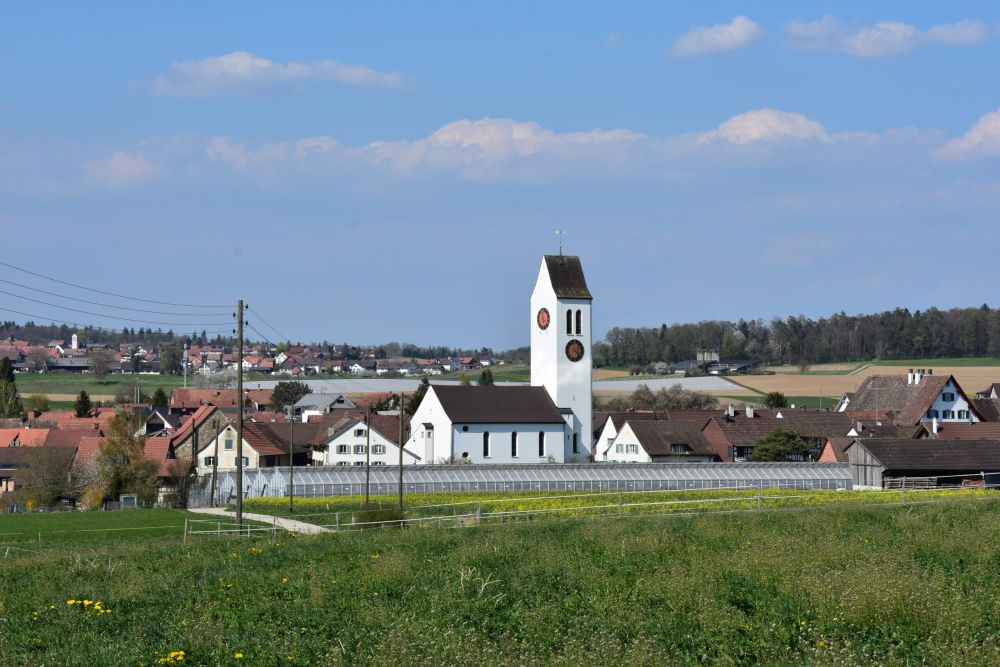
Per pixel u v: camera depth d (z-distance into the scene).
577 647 33.50
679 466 159.50
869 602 38.16
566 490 146.75
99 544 82.06
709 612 39.06
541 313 189.00
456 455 174.50
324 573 51.59
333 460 191.62
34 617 42.81
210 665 34.88
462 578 46.59
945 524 72.75
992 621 38.44
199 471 183.62
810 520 74.88
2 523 108.88
